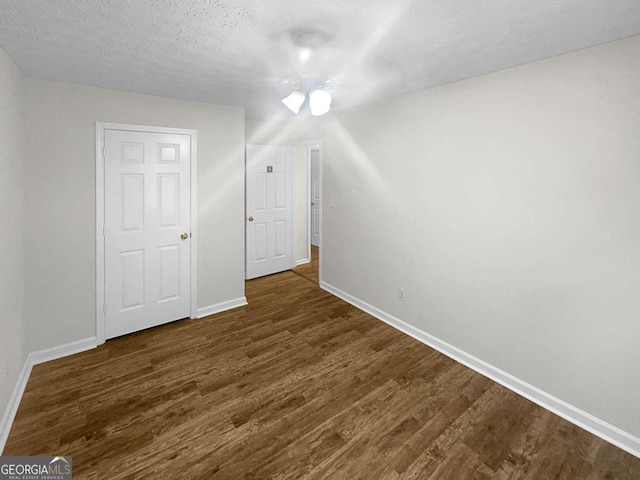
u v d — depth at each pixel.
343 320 3.39
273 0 1.34
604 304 1.86
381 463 1.69
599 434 1.90
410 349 2.82
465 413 2.06
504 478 1.62
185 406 2.09
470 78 2.40
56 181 2.54
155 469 1.64
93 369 2.48
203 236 3.40
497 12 1.44
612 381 1.85
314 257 5.98
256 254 4.74
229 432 1.88
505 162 2.24
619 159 1.75
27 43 1.79
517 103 2.15
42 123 2.45
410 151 2.93
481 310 2.48
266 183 4.74
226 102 3.24
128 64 2.11
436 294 2.82
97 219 2.74
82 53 1.93
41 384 2.29
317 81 2.50
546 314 2.11
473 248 2.50
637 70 1.67
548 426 1.96
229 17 1.49
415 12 1.45
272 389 2.27
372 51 1.89
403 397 2.20
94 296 2.79
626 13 1.44
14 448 1.75
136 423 1.94
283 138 4.80
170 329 3.15
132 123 2.84
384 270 3.34
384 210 3.27
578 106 1.88
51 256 2.56
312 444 1.81
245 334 3.07
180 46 1.82
